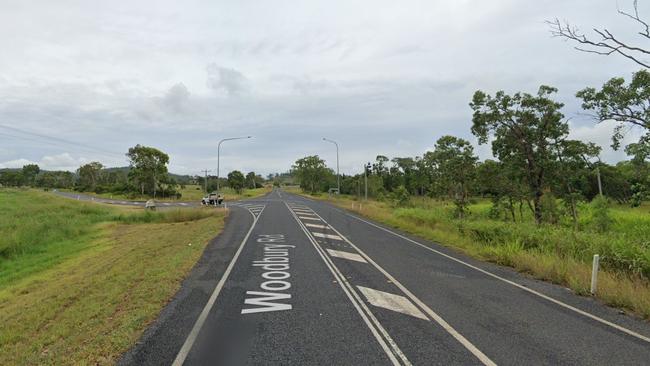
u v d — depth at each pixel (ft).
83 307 25.04
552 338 19.80
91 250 58.70
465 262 41.68
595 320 22.77
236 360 16.93
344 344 18.72
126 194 274.16
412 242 56.85
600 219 74.54
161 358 17.13
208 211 110.52
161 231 75.51
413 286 30.48
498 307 25.16
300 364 16.56
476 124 85.35
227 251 47.06
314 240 57.26
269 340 19.16
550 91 79.41
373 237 61.98
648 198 66.49
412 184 216.33
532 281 33.06
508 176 85.20
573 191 83.46
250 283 31.01
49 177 408.87
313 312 23.67
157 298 26.11
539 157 80.89
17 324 23.31
